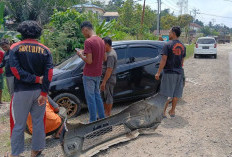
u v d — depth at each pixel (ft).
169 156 11.75
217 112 18.03
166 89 16.14
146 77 19.57
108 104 16.17
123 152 12.22
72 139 11.32
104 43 14.42
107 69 15.06
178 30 15.94
